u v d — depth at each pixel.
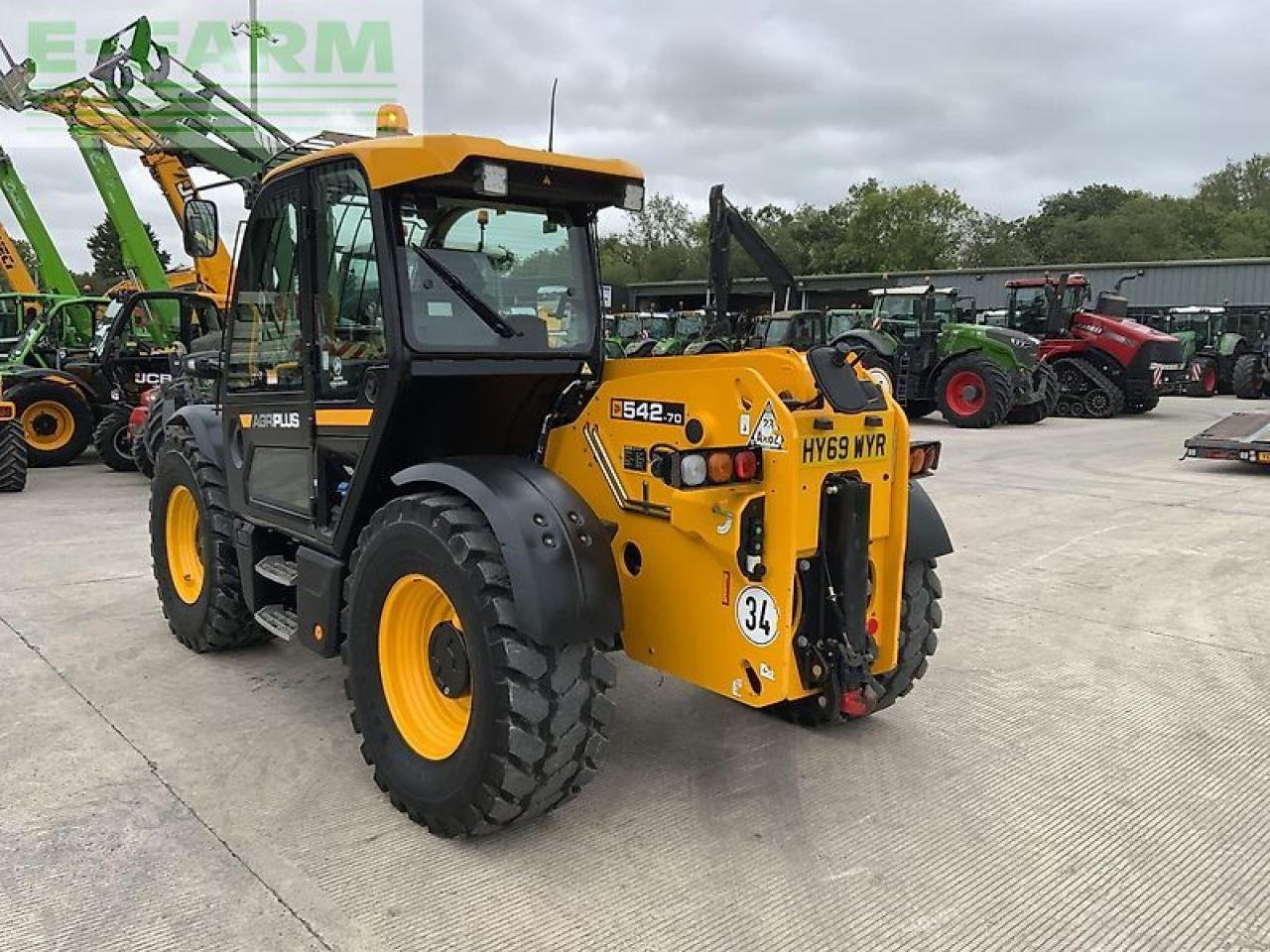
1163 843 3.05
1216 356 23.08
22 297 11.72
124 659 4.54
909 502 3.70
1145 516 8.27
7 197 13.36
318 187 3.43
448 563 2.87
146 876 2.76
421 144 2.95
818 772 3.51
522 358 3.31
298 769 3.44
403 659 3.19
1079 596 5.84
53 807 3.14
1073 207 77.62
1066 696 4.27
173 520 4.78
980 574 6.33
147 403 9.38
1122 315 18.70
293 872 2.79
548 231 3.42
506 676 2.75
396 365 3.08
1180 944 2.55
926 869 2.88
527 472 3.03
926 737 3.82
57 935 2.49
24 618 5.14
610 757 3.62
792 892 2.75
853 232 64.12
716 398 2.93
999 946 2.53
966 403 15.85
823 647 3.04
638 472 3.17
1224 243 65.56
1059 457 12.03
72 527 7.55
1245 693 4.31
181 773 3.40
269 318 3.82
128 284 13.63
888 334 16.58
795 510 2.81
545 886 2.76
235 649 4.69
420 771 3.02
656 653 3.20
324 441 3.51
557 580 2.76
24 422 10.86
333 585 3.43
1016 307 18.95
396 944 2.48
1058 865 2.92
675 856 2.93
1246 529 7.75
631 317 24.84
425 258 3.16
